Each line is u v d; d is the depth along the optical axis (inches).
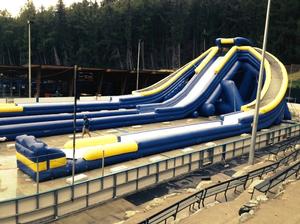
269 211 453.4
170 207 475.2
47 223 535.2
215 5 4785.9
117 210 589.0
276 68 1640.0
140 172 665.0
